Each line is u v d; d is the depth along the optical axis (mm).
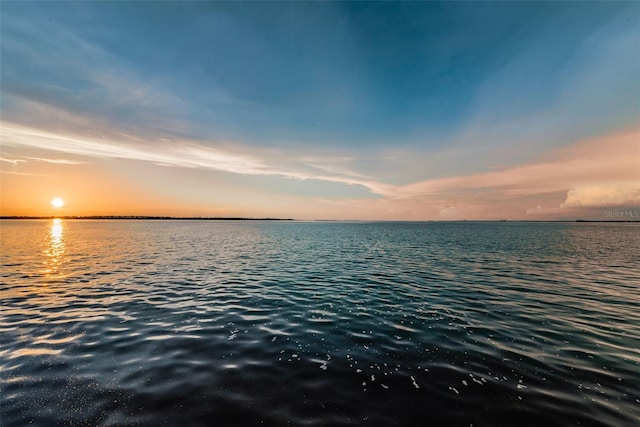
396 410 5758
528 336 9312
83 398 5918
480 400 6082
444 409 5801
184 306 12312
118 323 10242
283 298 13711
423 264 23609
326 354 8102
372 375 7023
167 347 8367
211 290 15078
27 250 31547
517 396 6207
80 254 28703
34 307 11898
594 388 6473
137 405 5734
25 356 7668
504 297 13867
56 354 7816
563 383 6676
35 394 6008
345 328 10055
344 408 5789
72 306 12109
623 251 31734
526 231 82125
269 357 7875
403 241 46094
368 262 24688
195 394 6133
